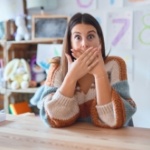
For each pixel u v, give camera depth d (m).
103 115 0.77
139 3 1.89
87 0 2.03
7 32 2.10
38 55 1.99
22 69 2.05
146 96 1.93
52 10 2.13
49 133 0.70
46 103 0.81
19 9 2.13
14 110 1.99
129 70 1.96
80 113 0.87
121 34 1.96
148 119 1.93
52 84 0.89
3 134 0.69
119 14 1.96
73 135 0.68
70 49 0.90
